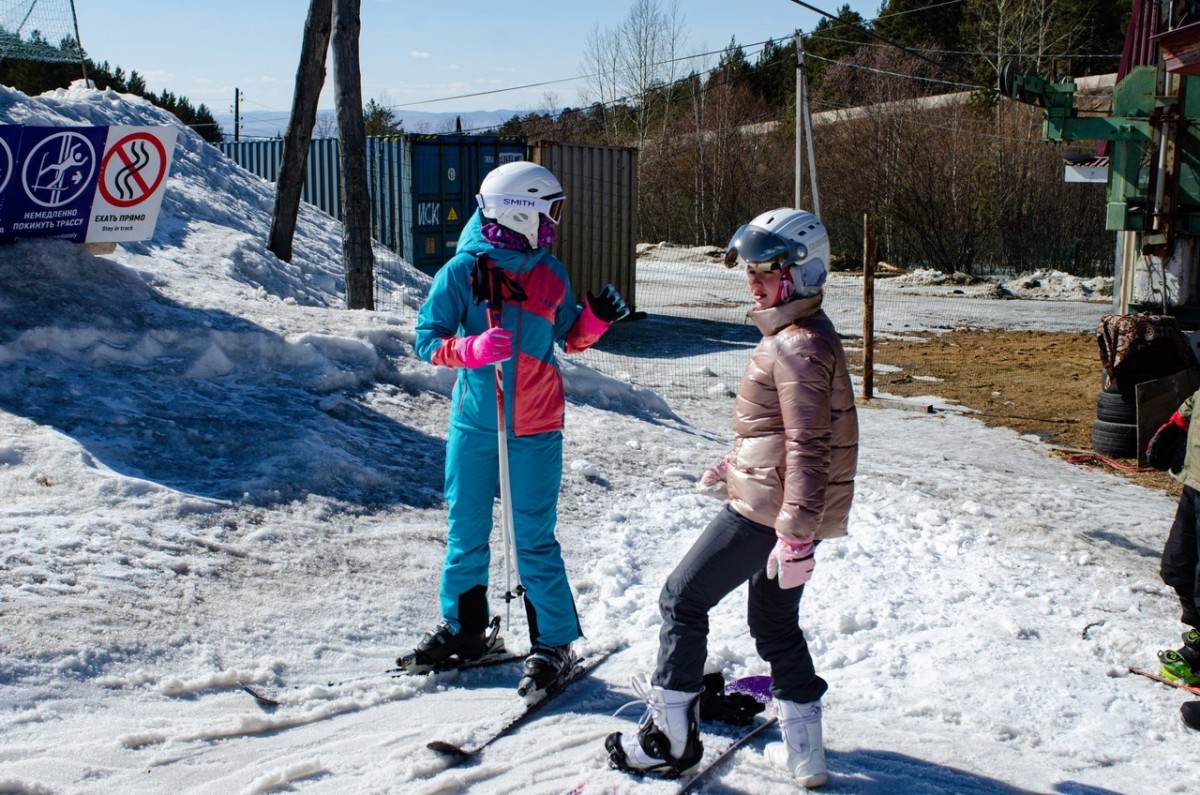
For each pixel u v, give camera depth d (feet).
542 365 12.52
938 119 133.59
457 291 12.53
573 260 61.57
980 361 55.98
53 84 117.19
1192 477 14.67
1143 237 37.70
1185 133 36.27
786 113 182.70
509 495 12.44
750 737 11.64
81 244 24.90
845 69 175.73
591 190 61.62
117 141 24.31
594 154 61.31
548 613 12.80
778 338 9.94
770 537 10.23
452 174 55.67
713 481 11.14
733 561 10.27
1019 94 36.32
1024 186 121.29
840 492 10.20
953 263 120.98
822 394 9.71
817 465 9.66
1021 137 123.95
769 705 12.34
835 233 130.00
